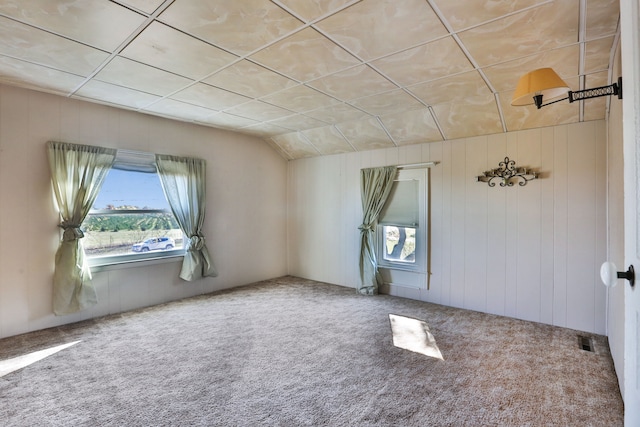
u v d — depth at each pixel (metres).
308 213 5.88
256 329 3.53
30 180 3.39
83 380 2.49
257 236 5.65
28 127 3.37
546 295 3.66
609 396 2.29
